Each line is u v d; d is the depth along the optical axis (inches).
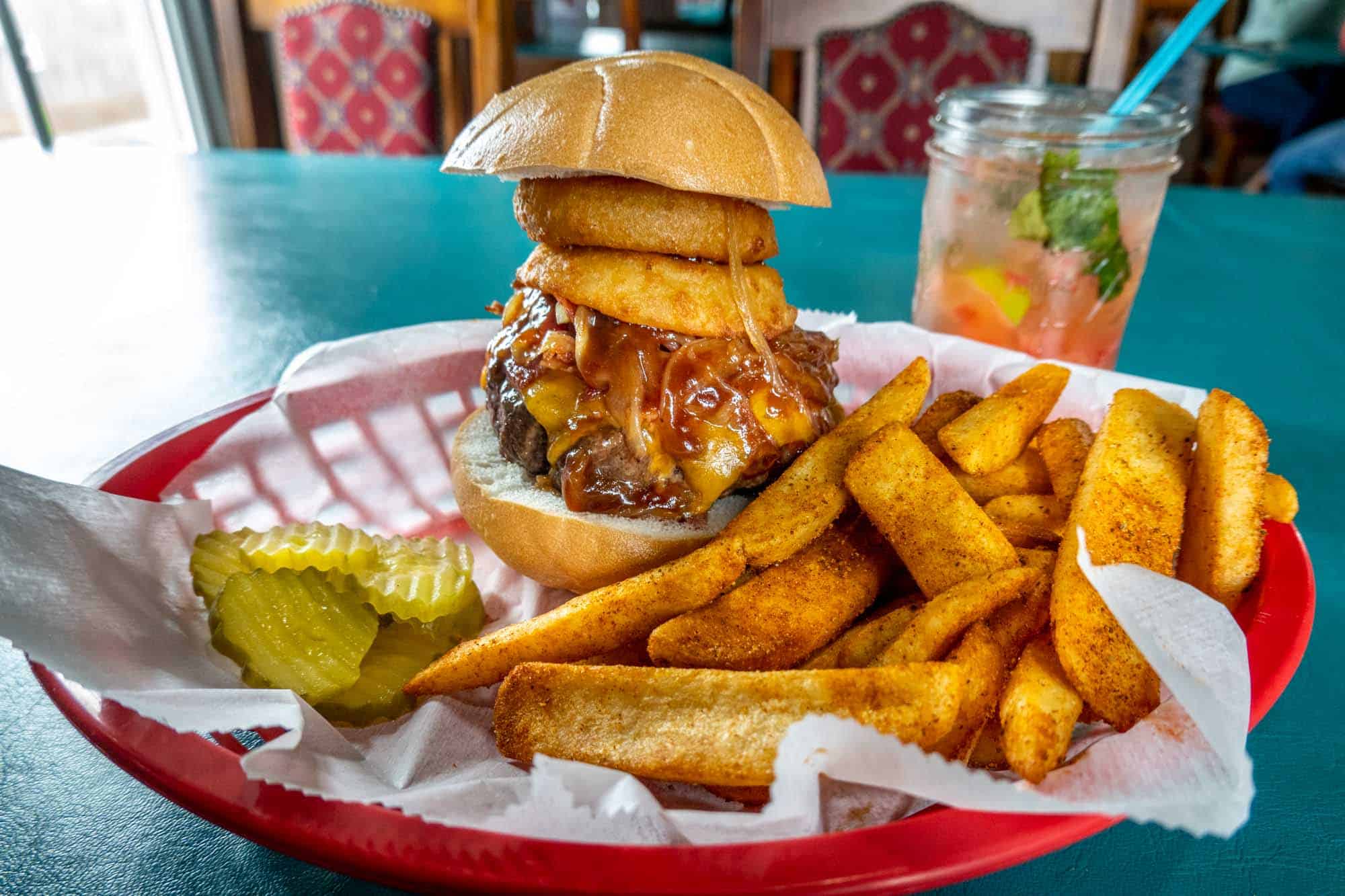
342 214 23.1
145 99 54.3
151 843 7.5
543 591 10.8
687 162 9.3
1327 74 41.4
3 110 51.6
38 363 15.2
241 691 7.7
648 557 10.0
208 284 18.6
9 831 7.5
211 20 41.6
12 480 8.7
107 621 8.5
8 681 9.0
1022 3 26.7
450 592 9.7
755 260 10.4
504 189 25.4
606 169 9.3
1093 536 8.5
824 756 6.9
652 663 9.1
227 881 7.3
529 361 10.1
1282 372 15.7
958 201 13.9
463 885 6.3
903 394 10.4
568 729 7.8
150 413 13.7
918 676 7.2
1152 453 9.3
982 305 14.1
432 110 30.2
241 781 6.9
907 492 9.1
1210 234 22.8
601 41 57.4
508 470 11.0
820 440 10.1
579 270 9.9
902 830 6.6
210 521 10.4
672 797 8.3
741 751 7.2
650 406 9.8
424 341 13.2
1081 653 7.7
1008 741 7.3
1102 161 12.6
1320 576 10.7
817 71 28.0
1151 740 7.1
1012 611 8.6
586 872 6.3
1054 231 13.0
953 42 27.2
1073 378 12.4
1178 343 16.7
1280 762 8.4
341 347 12.6
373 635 9.3
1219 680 7.3
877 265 20.0
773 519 9.1
